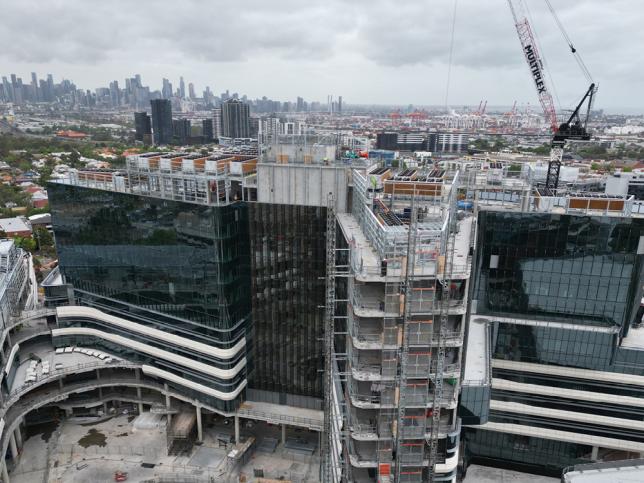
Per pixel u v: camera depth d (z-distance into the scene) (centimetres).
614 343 8619
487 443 9794
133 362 11262
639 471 7175
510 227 8781
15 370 10994
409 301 6450
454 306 6756
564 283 8788
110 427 11200
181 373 10619
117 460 10106
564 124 15775
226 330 9731
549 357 9019
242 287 10100
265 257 10075
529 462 9694
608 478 7056
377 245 7269
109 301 11356
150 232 10181
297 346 10319
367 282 7075
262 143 10869
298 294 10062
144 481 9500
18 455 10269
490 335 8944
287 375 10519
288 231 9819
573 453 9431
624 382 8719
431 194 9131
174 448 10425
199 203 9294
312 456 10150
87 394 11844
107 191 10588
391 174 11075
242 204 9819
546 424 9231
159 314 10575
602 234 8369
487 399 7662
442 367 6744
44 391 11050
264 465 9988
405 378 6688
